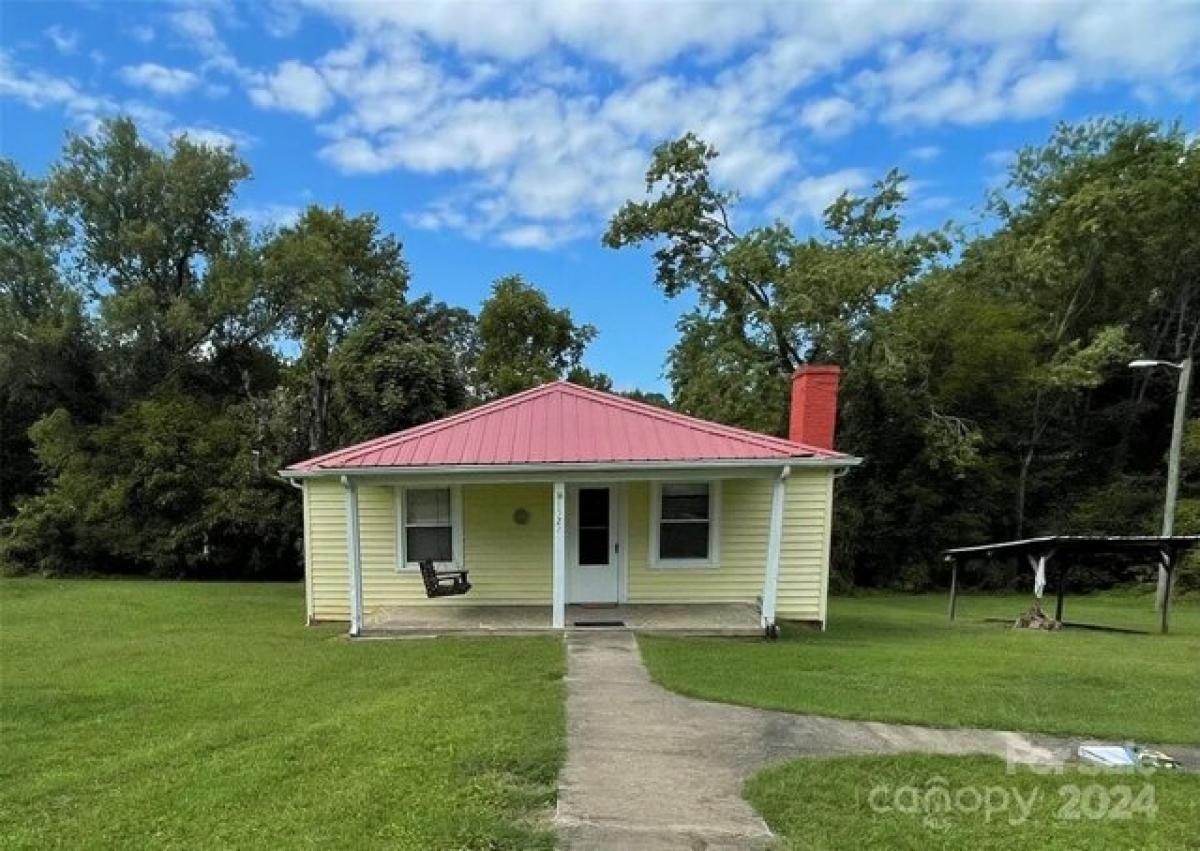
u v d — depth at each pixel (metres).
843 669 7.88
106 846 3.73
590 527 12.13
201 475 22.16
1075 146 28.34
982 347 23.50
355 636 10.04
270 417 22.03
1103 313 26.67
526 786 4.39
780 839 3.72
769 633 10.13
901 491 23.44
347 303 31.91
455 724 5.61
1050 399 25.31
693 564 12.05
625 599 12.05
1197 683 7.52
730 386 23.22
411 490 12.27
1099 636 11.87
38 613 13.09
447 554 12.27
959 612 17.00
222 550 21.80
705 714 5.97
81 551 22.12
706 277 25.22
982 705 6.34
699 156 24.69
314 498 12.14
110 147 25.98
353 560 10.25
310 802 4.19
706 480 11.07
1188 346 26.20
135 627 11.56
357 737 5.32
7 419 25.53
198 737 5.55
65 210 25.64
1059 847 3.72
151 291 25.08
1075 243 25.55
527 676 7.32
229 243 27.38
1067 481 25.61
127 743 5.50
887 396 22.98
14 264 24.67
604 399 12.58
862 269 21.58
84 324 24.89
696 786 4.42
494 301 33.47
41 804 4.32
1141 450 26.77
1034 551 14.30
